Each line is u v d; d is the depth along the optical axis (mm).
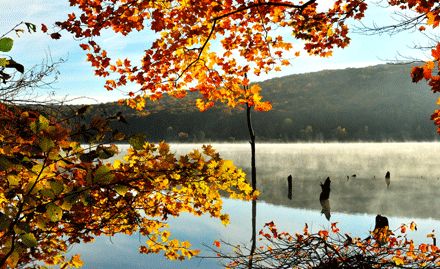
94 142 2170
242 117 150875
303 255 3611
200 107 6691
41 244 3293
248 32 6344
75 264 3990
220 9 5617
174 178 3031
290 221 20250
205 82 6480
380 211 23672
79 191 1856
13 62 1910
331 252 3627
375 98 160875
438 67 3768
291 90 178375
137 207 3646
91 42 5461
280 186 35781
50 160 1999
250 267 3738
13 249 1717
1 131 2355
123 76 6070
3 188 2037
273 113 158625
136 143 2092
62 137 2002
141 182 3053
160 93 6395
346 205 25984
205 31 6102
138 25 5590
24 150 1948
